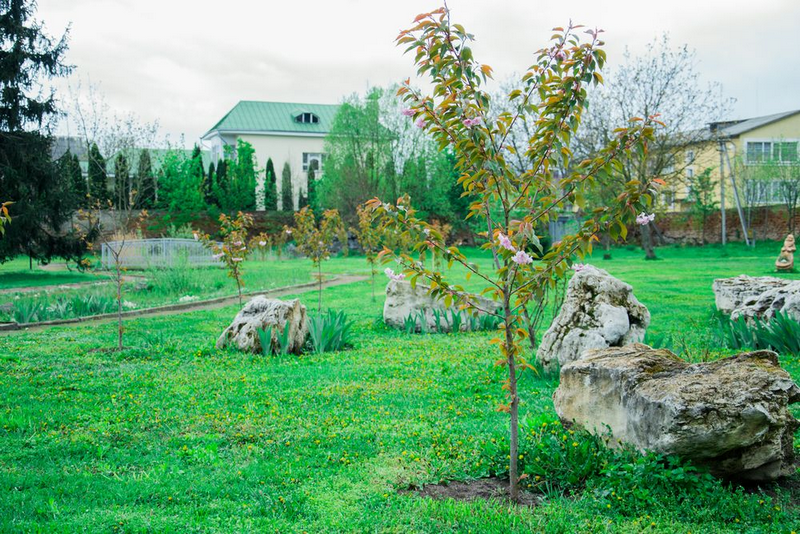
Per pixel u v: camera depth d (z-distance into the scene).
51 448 5.73
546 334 8.95
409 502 4.46
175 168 50.00
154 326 14.16
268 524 4.12
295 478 4.95
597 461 4.86
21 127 28.91
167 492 4.64
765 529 3.93
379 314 16.30
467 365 9.67
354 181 50.19
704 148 41.88
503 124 4.64
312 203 56.09
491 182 4.51
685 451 4.47
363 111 51.47
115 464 5.31
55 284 25.89
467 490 4.79
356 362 9.98
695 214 47.22
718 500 4.29
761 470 4.64
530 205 4.74
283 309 10.95
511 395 4.66
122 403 7.37
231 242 16.62
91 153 39.28
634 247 47.44
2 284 25.78
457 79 4.55
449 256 4.64
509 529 3.96
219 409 7.10
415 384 8.38
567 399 5.63
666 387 4.65
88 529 3.97
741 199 47.94
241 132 63.34
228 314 16.38
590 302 8.82
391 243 21.08
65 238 30.05
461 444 5.75
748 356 5.04
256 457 5.52
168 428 6.38
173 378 8.73
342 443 5.86
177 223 48.66
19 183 28.14
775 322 9.85
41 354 10.55
